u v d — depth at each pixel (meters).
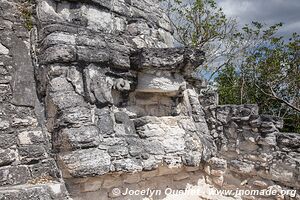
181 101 4.59
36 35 3.46
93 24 3.72
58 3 3.54
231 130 4.84
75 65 3.24
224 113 4.91
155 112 4.28
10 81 3.25
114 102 3.82
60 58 3.12
